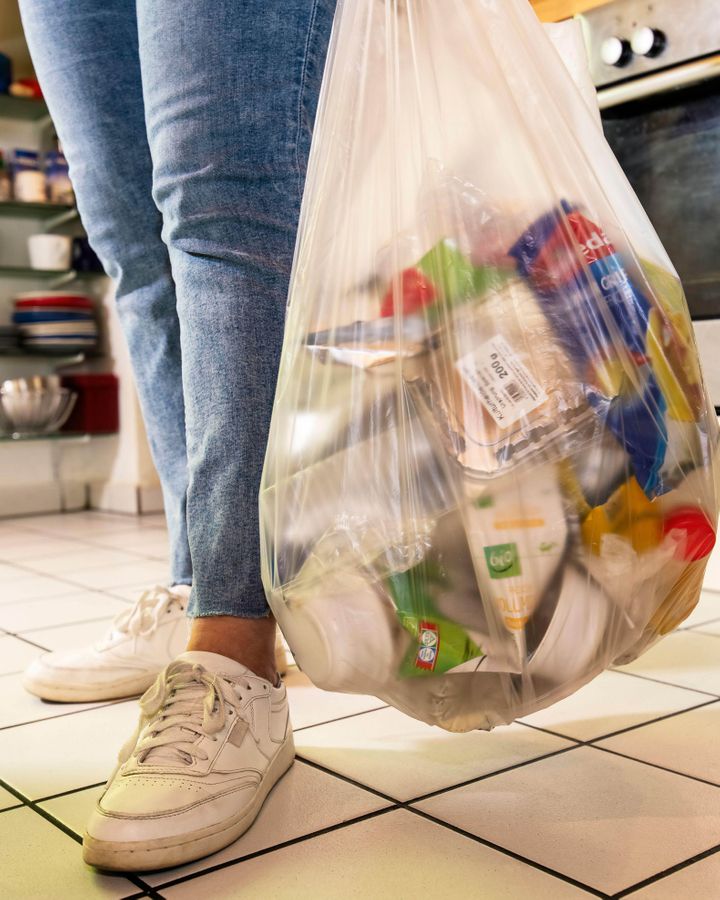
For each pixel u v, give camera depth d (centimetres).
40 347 309
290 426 74
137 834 70
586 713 104
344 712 106
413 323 70
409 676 71
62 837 77
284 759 88
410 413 70
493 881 68
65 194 310
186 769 74
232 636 85
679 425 72
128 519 300
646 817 78
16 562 225
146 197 115
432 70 75
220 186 83
